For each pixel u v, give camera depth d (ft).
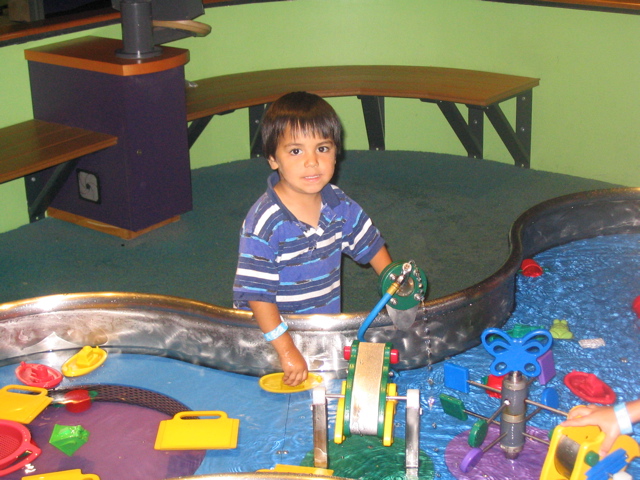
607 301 8.68
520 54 13.85
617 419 4.83
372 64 15.20
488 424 5.89
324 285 6.86
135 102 10.80
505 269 7.93
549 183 13.34
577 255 9.90
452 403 6.38
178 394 7.04
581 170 13.73
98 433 6.53
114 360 7.60
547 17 13.29
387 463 6.00
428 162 14.52
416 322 7.13
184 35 11.62
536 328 7.84
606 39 12.71
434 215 11.98
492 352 6.55
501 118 13.46
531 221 9.53
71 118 11.37
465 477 5.81
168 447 6.23
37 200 11.90
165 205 11.73
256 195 13.11
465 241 11.03
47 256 10.91
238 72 14.82
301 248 6.49
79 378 7.32
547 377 7.02
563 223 10.16
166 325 7.51
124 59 10.81
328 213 6.57
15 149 10.46
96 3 14.15
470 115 14.25
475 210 12.16
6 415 6.70
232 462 6.09
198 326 7.35
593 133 13.37
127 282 10.05
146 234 11.63
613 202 10.22
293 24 14.83
